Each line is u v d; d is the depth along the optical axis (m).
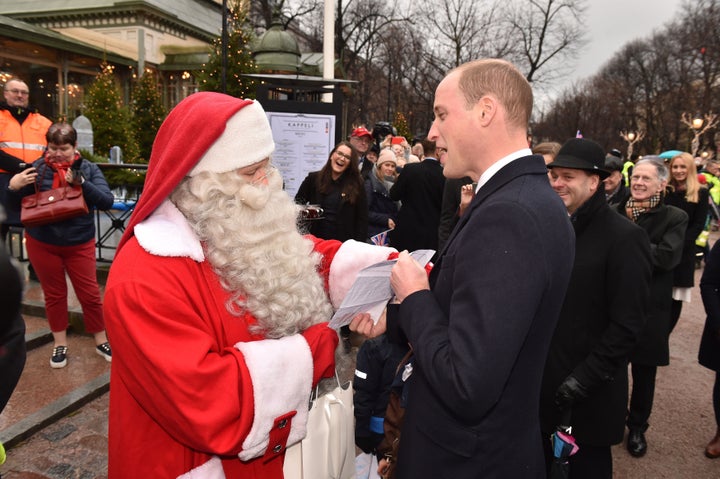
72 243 3.29
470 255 1.04
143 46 21.72
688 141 38.03
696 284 7.75
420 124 30.81
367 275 1.19
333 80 5.34
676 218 3.05
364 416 2.13
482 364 0.96
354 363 3.66
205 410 1.01
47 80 19.61
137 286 1.04
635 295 1.87
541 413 2.06
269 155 1.24
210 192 1.15
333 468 1.37
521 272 0.99
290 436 1.17
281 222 1.25
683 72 39.28
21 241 5.37
